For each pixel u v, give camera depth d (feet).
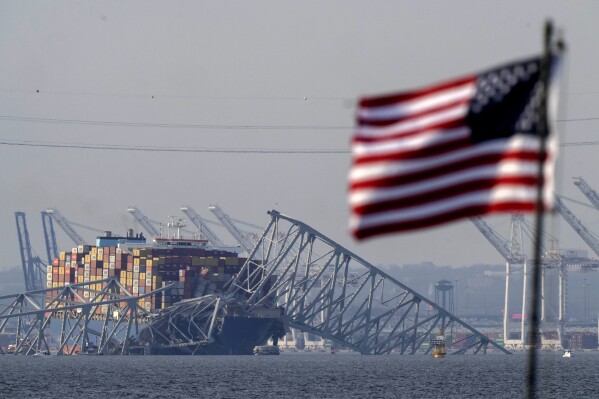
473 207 416.67
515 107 411.75
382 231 422.41
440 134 418.31
